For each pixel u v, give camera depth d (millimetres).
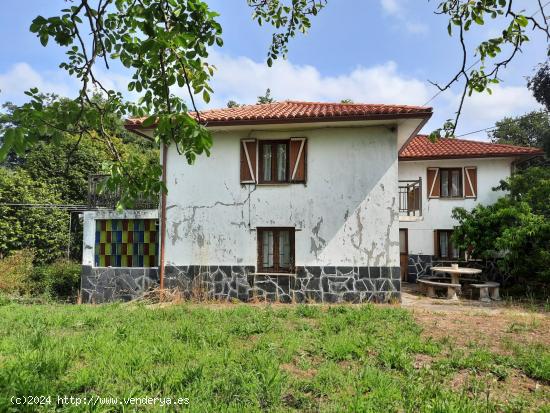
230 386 3805
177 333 5910
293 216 10148
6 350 4980
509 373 4473
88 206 11062
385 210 9875
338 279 9914
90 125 2736
